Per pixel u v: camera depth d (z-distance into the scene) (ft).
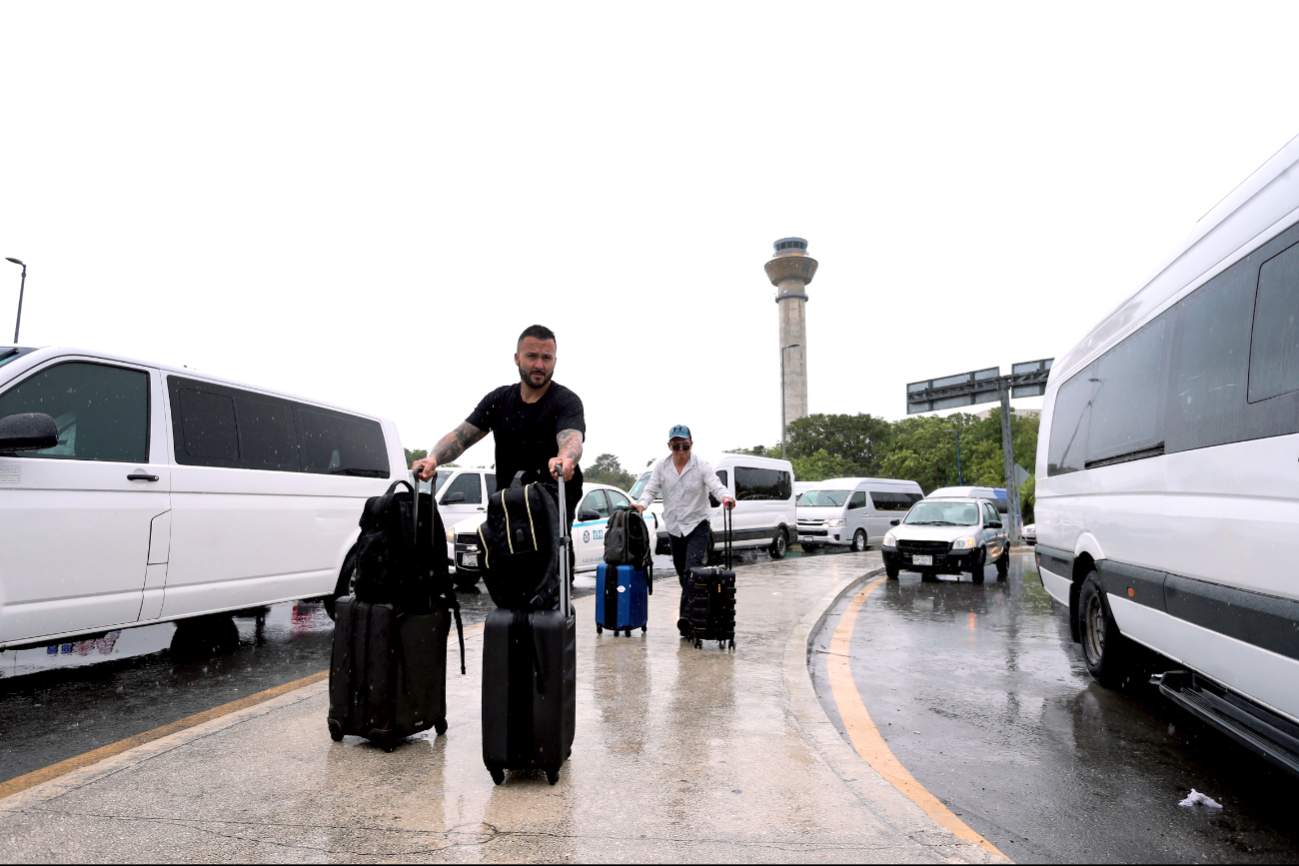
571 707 10.48
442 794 9.76
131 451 17.33
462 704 14.11
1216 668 12.31
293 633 24.64
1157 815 10.85
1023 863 9.30
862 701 17.19
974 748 13.91
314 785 10.03
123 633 24.17
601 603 21.45
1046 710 16.52
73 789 9.84
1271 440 10.78
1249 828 10.42
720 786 10.09
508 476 11.83
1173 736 14.67
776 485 60.03
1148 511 15.17
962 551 41.06
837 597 32.86
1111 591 17.31
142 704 16.08
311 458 22.72
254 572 20.34
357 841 8.43
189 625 25.17
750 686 15.79
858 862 7.97
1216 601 12.16
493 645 10.07
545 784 10.14
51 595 15.46
